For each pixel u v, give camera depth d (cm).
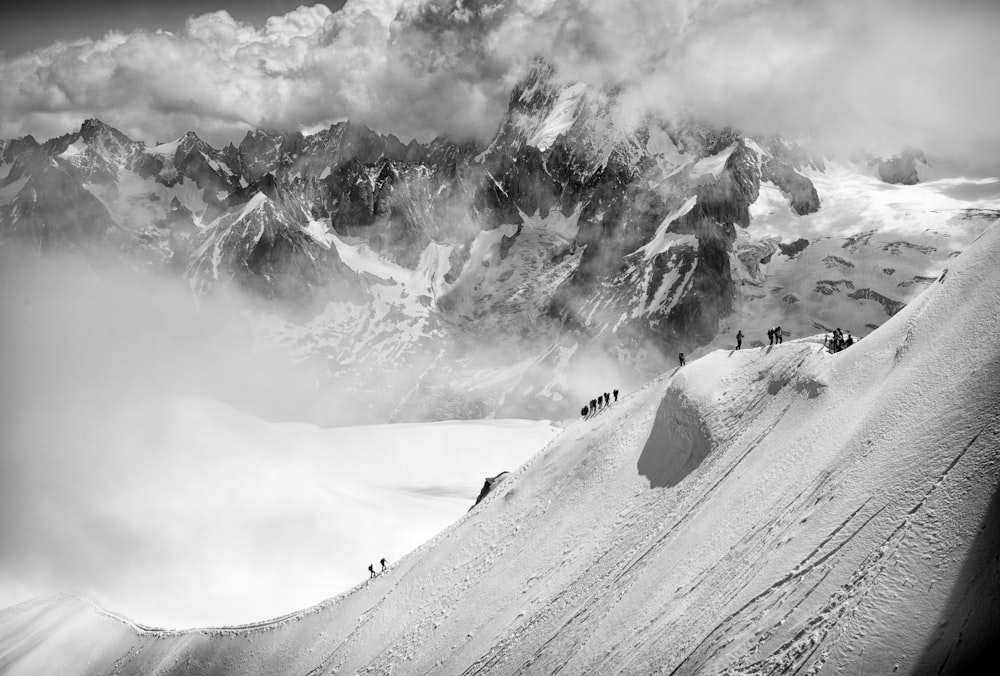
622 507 5869
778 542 4034
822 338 5631
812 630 3341
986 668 2656
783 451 4822
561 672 4756
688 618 4181
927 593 3045
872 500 3669
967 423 3516
